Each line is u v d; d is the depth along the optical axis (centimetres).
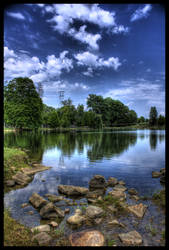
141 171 1269
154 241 477
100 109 12350
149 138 4122
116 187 919
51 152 2109
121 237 491
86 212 632
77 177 1130
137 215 616
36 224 582
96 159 1695
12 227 543
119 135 5169
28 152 2080
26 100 5819
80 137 4375
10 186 956
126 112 13888
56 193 865
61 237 505
